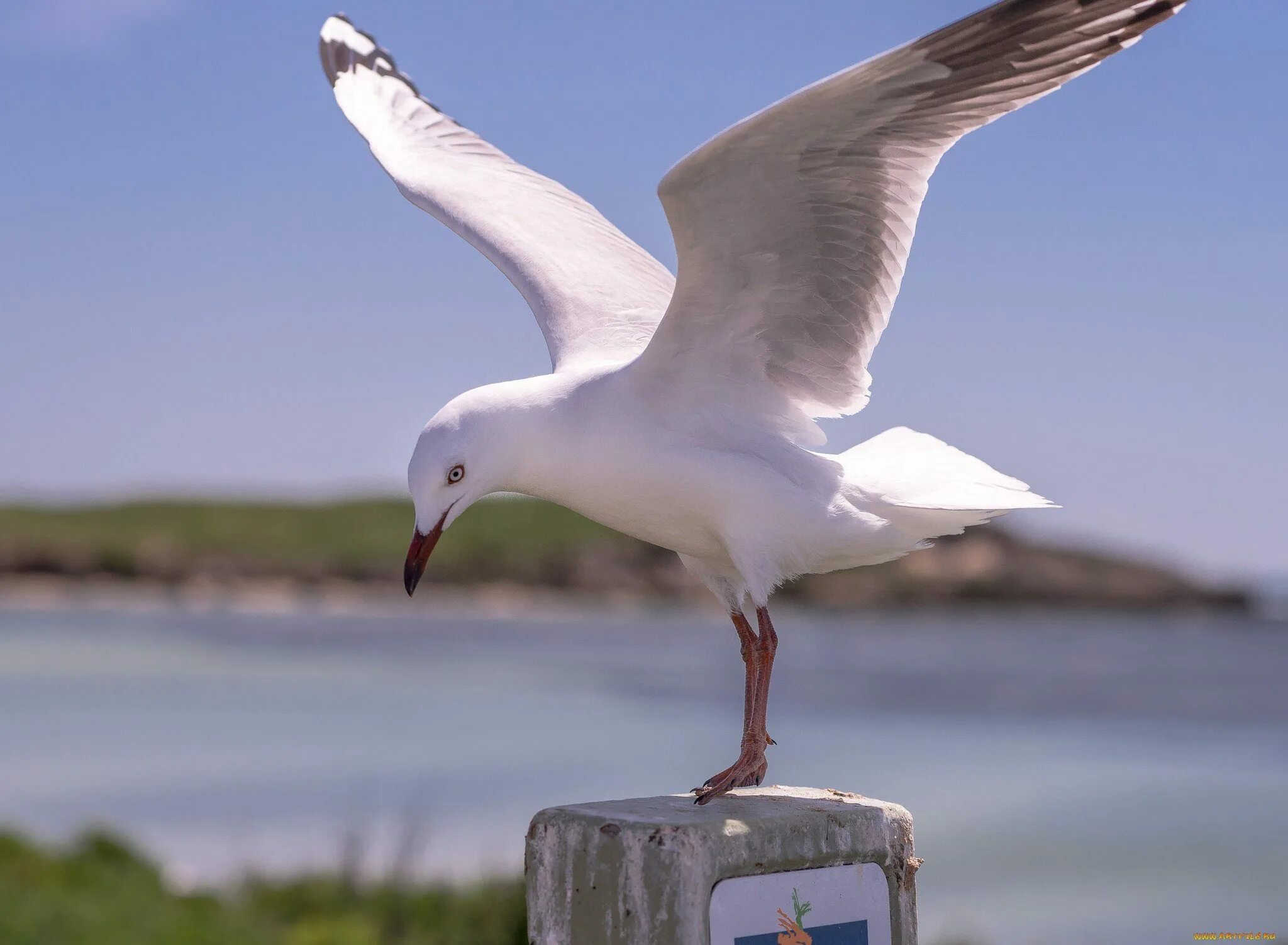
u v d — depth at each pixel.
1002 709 34.34
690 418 4.45
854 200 4.22
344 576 91.81
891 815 3.72
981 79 3.94
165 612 78.44
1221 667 46.91
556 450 4.35
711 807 3.67
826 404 4.72
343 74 6.60
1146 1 3.88
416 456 4.35
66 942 10.05
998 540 81.62
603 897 3.44
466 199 5.71
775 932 3.47
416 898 12.38
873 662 48.56
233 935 10.97
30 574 92.56
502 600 88.81
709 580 4.82
